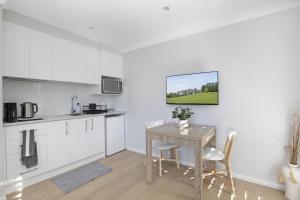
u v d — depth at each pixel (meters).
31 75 2.37
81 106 3.51
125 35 3.16
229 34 2.43
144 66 3.46
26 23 2.41
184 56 2.89
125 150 3.74
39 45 2.47
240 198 1.95
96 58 3.36
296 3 1.96
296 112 1.99
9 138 2.03
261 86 2.20
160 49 3.20
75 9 2.24
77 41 3.08
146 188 2.19
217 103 2.50
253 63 2.25
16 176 2.10
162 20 2.57
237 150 2.39
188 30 2.81
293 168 1.87
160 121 2.96
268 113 2.16
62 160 2.59
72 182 2.33
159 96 3.23
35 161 2.22
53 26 2.72
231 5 2.15
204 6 2.18
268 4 2.10
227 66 2.46
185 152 2.91
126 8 2.23
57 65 2.70
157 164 2.97
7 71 2.13
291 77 2.01
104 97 4.04
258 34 2.21
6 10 2.19
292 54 2.00
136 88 3.61
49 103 2.98
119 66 3.85
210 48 2.61
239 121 2.37
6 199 1.94
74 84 3.39
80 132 2.87
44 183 2.30
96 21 2.60
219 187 2.18
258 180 2.24
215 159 2.03
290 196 1.88
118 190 2.15
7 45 2.13
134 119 3.66
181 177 2.48
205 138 2.00
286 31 2.03
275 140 2.12
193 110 2.80
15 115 2.30
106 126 3.37
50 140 2.44
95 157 3.16
